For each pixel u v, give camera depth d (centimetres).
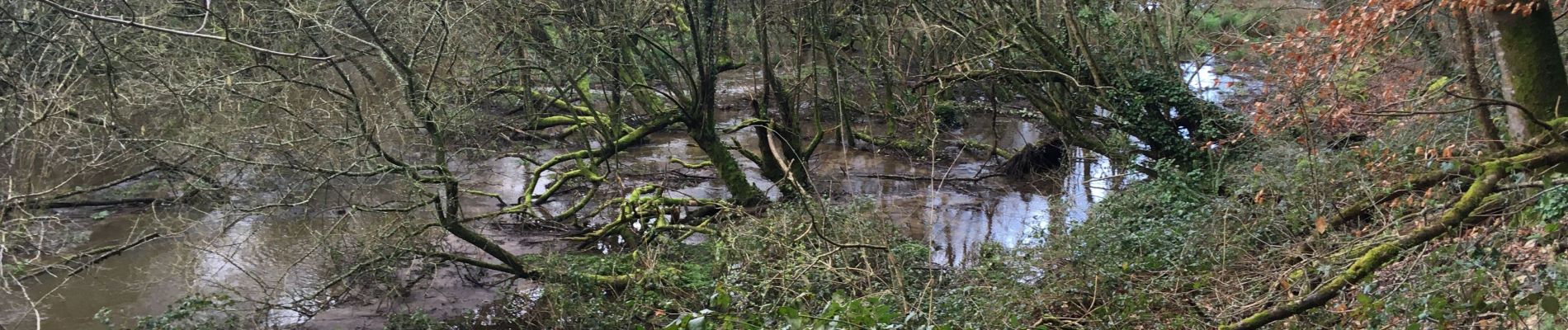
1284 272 815
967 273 998
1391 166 889
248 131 1086
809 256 934
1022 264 973
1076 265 943
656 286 1029
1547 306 546
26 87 1062
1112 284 910
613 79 1447
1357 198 956
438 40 1186
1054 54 1541
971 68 1664
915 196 1639
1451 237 731
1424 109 973
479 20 1308
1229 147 1370
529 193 1378
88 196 1373
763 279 952
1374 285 670
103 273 1151
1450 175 730
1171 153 1503
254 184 1152
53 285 1109
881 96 2198
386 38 1148
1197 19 1786
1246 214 1012
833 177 1767
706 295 971
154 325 949
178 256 1102
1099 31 1576
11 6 1171
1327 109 898
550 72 1453
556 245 1323
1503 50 719
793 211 1133
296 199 1076
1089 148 1617
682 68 1445
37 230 1140
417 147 1462
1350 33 770
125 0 1112
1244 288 856
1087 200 1548
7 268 971
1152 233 1041
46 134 1045
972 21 1546
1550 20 705
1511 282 610
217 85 1041
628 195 1603
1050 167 1783
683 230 1255
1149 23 1584
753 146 2047
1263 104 991
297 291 1073
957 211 1534
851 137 2002
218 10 1189
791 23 1778
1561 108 696
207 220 1303
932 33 1670
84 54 1156
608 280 1062
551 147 1942
